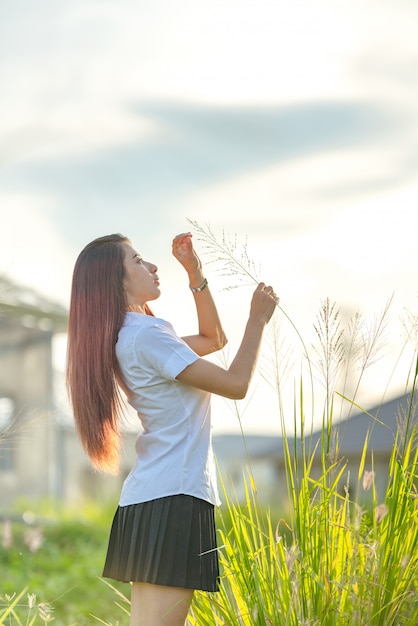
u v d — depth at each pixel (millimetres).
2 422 4473
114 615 7719
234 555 3521
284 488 20609
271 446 30281
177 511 3201
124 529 3297
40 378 19047
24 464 18781
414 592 3361
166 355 3246
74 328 3439
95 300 3402
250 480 3734
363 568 3451
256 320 3340
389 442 19438
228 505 3678
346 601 3391
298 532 3404
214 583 3258
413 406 3537
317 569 3354
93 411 3375
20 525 12711
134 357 3295
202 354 3713
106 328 3369
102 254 3438
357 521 3537
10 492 18422
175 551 3180
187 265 3684
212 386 3213
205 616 3541
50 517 14773
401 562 3305
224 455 42844
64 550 11836
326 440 3521
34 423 4363
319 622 3314
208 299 3703
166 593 3193
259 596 3340
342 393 3561
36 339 19094
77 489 23938
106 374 3359
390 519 3406
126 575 3250
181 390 3285
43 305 18219
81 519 14398
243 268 3498
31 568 9914
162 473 3236
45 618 4348
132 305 3463
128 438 3611
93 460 3455
